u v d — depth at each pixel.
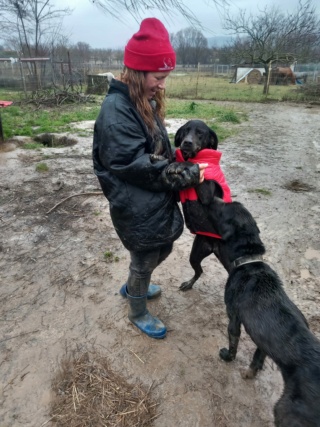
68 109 13.95
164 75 1.90
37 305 2.95
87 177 5.87
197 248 2.83
